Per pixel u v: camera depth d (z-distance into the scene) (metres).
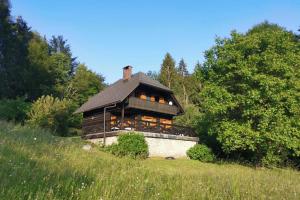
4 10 49.66
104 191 8.03
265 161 27.89
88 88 65.31
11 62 50.25
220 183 11.54
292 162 30.08
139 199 8.16
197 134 33.66
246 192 10.38
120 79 39.75
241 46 28.08
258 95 25.91
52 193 7.24
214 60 29.45
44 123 35.91
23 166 9.70
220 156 32.31
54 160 11.87
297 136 27.69
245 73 26.33
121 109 33.22
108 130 31.39
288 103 26.97
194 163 26.97
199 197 9.29
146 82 33.81
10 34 50.47
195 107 49.31
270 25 48.69
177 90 71.50
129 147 25.66
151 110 33.97
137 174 11.42
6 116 35.69
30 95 55.31
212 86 28.42
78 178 9.07
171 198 8.92
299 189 12.11
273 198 10.27
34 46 60.19
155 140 29.12
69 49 83.81
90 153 16.08
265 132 26.08
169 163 25.33
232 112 28.58
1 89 48.31
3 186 7.28
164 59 78.31
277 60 27.19
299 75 28.47
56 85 61.06
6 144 13.17
